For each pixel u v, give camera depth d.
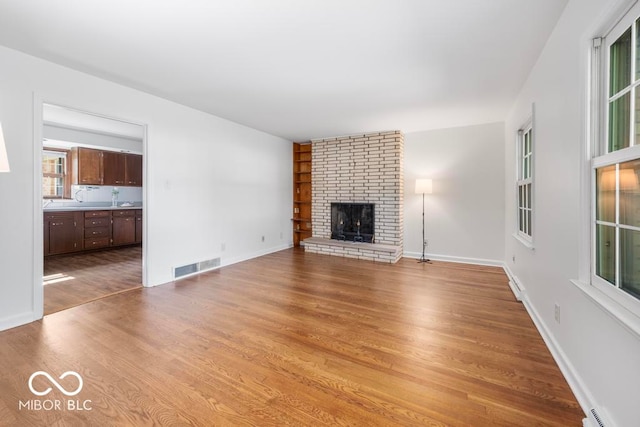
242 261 4.93
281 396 1.60
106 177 6.06
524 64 2.62
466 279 3.86
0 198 2.38
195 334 2.32
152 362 1.93
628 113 1.37
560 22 1.95
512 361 1.94
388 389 1.66
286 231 6.23
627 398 1.17
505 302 3.02
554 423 1.40
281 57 2.52
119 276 3.97
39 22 2.01
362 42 2.27
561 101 1.93
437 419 1.43
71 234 5.32
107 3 1.80
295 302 3.03
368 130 5.12
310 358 1.98
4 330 2.38
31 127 2.52
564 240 1.87
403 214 5.25
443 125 4.72
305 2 1.80
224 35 2.17
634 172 1.28
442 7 1.85
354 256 5.22
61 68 2.69
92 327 2.44
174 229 3.81
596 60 1.55
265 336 2.29
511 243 3.87
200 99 3.62
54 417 1.44
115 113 3.11
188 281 3.77
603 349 1.36
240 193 4.92
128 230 6.16
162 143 3.62
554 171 2.06
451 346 2.14
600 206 1.53
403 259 5.06
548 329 2.17
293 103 3.72
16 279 2.46
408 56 2.48
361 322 2.55
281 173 6.03
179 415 1.46
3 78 2.36
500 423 1.40
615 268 1.40
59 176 5.78
